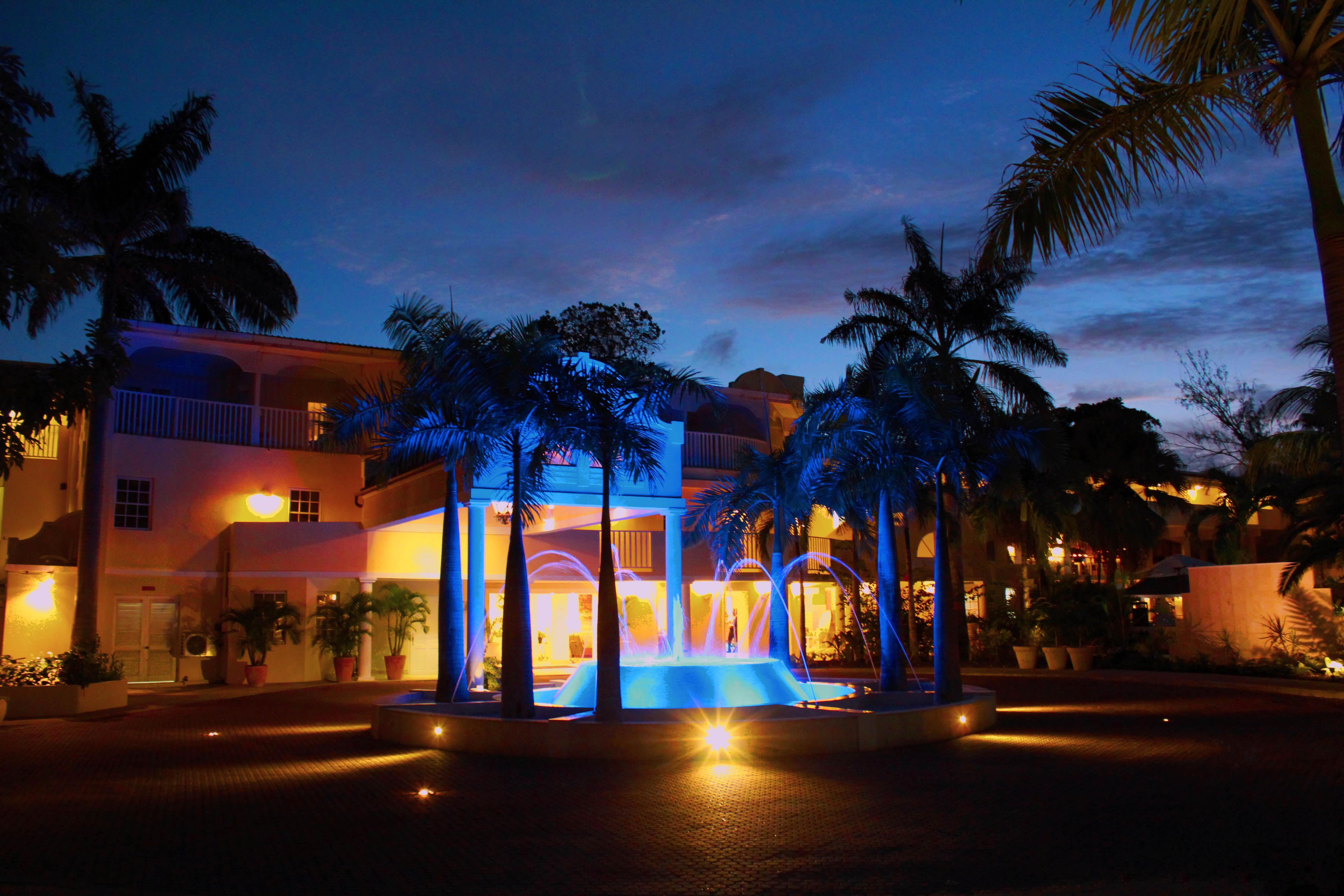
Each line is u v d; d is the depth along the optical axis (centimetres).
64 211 2217
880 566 1756
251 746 1376
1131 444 3406
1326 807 891
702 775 1110
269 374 2803
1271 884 623
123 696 1988
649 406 1438
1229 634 2633
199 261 2472
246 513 2630
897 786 1019
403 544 2655
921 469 1681
